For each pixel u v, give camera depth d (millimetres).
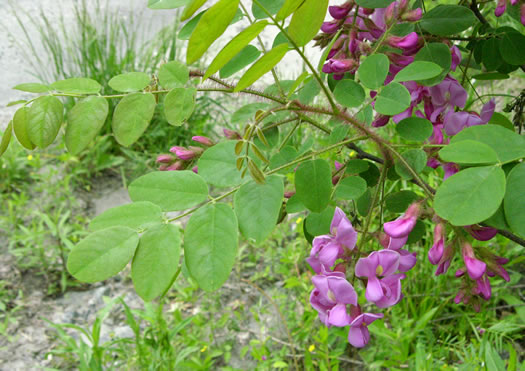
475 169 262
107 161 1134
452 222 254
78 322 866
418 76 331
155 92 324
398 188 838
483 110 371
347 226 317
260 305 823
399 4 357
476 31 469
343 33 383
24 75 1363
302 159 306
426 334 714
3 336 838
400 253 330
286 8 237
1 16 1583
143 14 1555
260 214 273
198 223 264
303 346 767
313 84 396
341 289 307
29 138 294
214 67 252
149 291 252
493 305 783
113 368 754
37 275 931
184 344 783
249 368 785
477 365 593
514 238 340
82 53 1207
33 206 1043
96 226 262
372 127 394
